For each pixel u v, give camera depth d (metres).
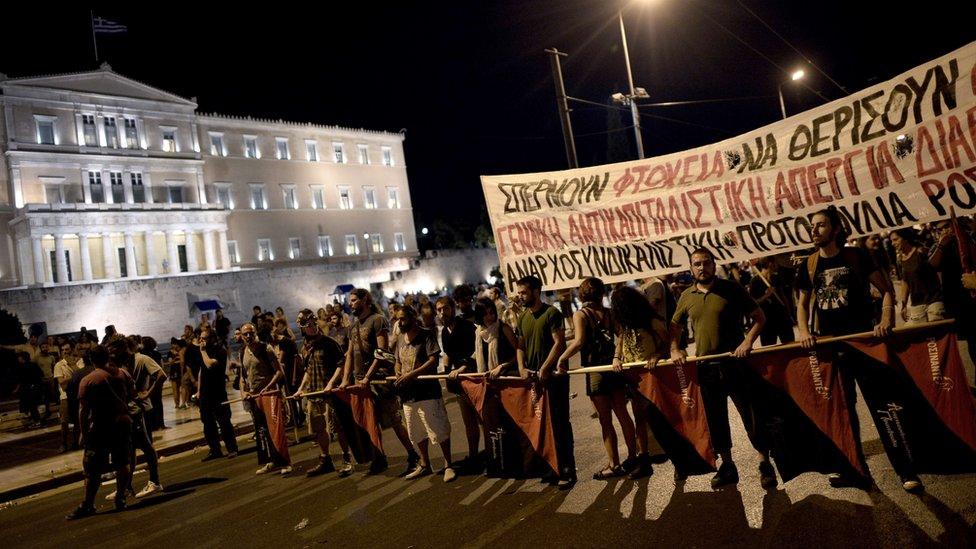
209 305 41.69
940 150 5.56
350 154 56.16
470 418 6.98
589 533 4.72
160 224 42.97
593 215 7.60
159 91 45.28
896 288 16.03
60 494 9.59
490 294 11.88
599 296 6.32
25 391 16.09
